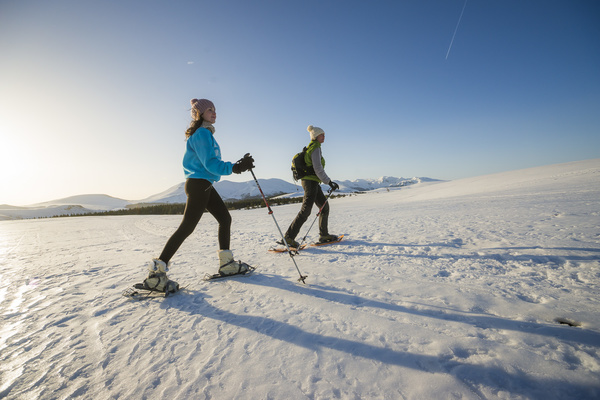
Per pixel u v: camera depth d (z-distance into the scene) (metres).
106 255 4.16
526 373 1.10
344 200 21.05
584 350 1.21
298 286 2.32
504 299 1.83
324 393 1.08
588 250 2.69
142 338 1.59
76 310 2.04
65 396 1.13
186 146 2.46
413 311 1.73
